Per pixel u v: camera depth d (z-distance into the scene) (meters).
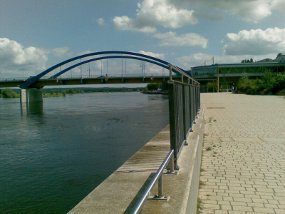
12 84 85.44
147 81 78.50
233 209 4.27
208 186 5.23
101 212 3.04
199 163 6.20
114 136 21.89
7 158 16.05
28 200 9.92
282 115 17.59
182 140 5.77
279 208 4.27
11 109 58.59
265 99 38.00
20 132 25.80
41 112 48.19
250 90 61.69
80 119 34.69
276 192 4.87
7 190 10.89
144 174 4.38
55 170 13.42
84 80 80.56
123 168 4.77
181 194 3.43
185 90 6.61
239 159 7.04
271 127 12.46
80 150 17.47
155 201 3.24
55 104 73.25
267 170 6.08
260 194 4.80
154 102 68.50
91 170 13.24
